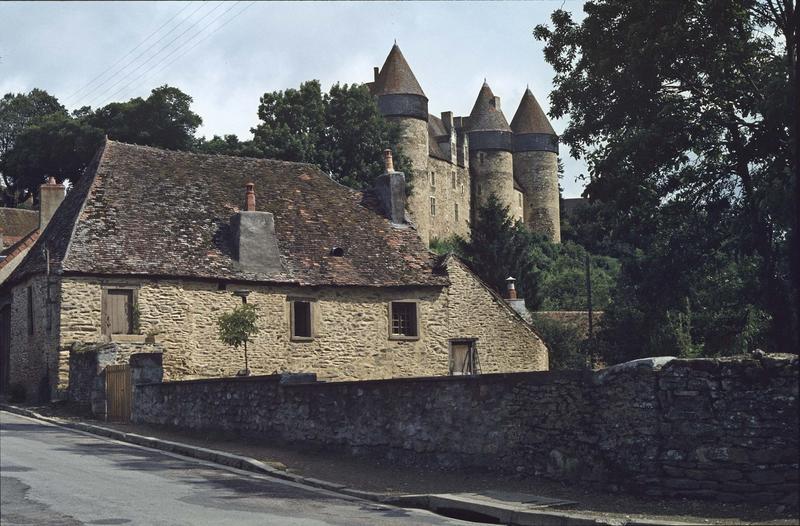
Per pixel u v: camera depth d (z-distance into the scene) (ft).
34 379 85.66
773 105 76.89
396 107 256.73
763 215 86.43
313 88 188.55
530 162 331.16
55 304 82.02
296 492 40.42
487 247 192.65
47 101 291.38
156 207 91.25
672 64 90.63
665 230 103.50
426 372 95.91
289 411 54.49
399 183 105.29
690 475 36.37
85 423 66.74
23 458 46.98
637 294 109.50
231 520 32.19
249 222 90.94
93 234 85.15
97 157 95.45
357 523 32.81
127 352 76.84
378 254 98.02
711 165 97.30
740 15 86.28
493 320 100.27
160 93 226.58
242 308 84.74
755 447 34.86
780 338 91.04
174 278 85.40
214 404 60.23
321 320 92.17
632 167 92.12
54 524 30.48
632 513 34.58
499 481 42.32
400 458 47.80
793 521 31.45
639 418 38.14
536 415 42.11
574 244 322.14
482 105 313.53
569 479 40.40
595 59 93.81
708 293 110.52
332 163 181.57
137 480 41.04
